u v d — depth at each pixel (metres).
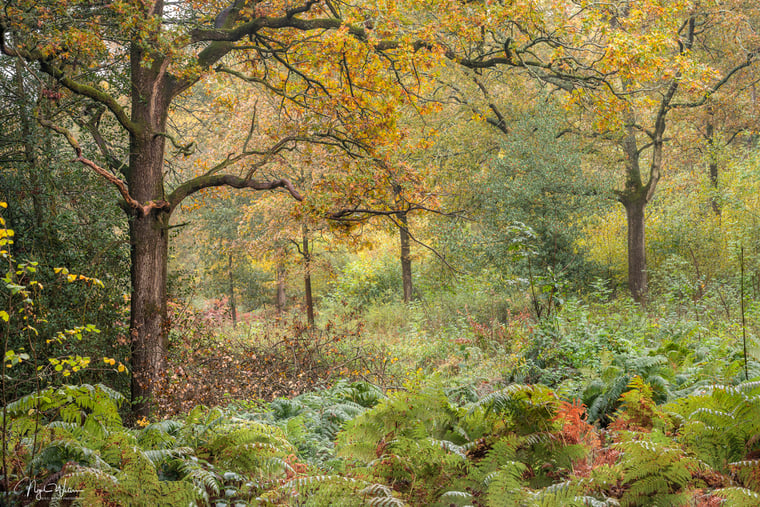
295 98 13.23
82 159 9.40
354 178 11.71
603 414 5.88
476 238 18.83
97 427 4.32
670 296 14.02
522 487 3.69
